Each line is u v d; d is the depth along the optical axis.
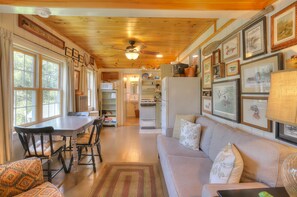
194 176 1.81
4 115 2.22
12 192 1.42
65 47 3.94
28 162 1.57
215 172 1.56
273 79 1.09
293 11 1.45
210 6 1.82
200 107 3.63
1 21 2.29
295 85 0.93
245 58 2.07
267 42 1.74
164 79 3.86
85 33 3.67
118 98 7.01
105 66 6.89
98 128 3.18
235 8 1.82
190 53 4.37
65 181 2.59
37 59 3.15
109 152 3.82
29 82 3.02
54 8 1.78
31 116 3.07
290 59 1.38
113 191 2.34
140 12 1.87
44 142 2.78
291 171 0.95
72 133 2.61
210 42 3.17
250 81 1.98
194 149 2.59
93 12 1.88
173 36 3.78
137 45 4.39
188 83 3.63
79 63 4.74
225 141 1.97
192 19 2.92
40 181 1.59
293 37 1.45
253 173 1.44
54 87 3.79
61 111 3.97
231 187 1.28
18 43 2.58
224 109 2.56
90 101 6.00
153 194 2.27
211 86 3.05
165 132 3.56
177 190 1.57
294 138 1.43
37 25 2.98
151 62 6.44
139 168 3.02
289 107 0.95
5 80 2.23
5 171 1.43
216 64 2.81
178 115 3.34
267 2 1.75
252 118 1.95
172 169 1.97
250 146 1.56
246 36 2.05
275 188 1.18
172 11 1.84
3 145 2.21
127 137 5.07
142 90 6.62
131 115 9.27
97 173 2.84
